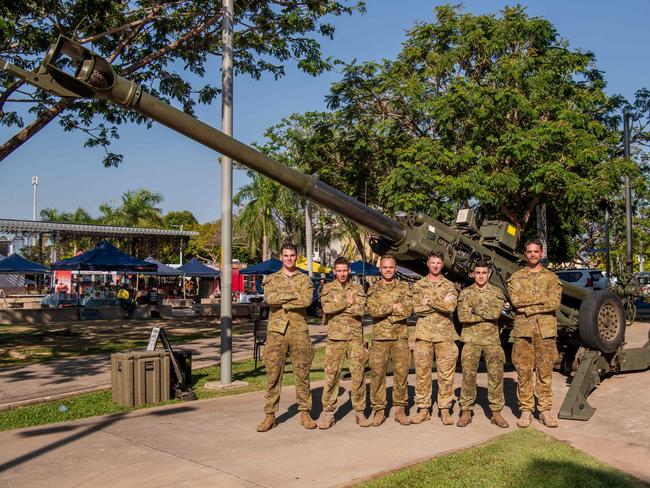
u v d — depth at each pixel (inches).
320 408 287.6
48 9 470.9
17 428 250.8
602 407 293.4
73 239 1675.7
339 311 250.8
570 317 347.6
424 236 309.6
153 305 1031.0
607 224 1000.2
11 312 862.5
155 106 198.7
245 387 347.3
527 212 725.3
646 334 622.5
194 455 212.4
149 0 533.0
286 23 565.0
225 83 357.4
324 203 266.4
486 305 253.8
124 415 273.1
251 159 229.6
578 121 643.5
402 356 257.1
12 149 498.9
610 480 188.2
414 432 244.7
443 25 727.7
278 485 182.7
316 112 808.9
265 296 246.7
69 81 184.7
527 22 692.1
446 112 642.8
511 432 246.5
